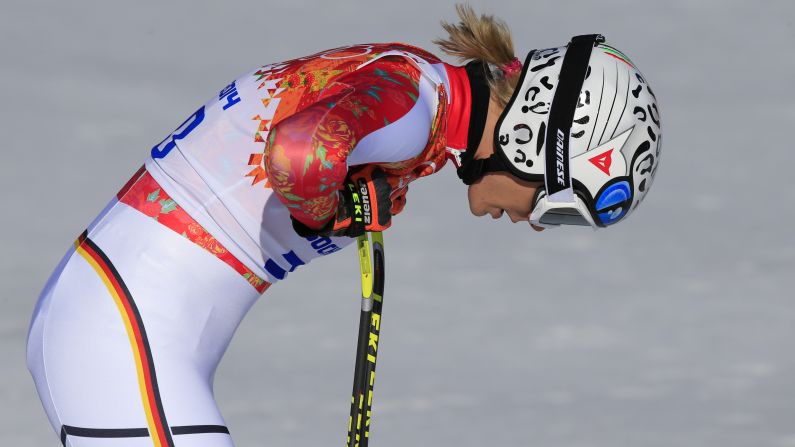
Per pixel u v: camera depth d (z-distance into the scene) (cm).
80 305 879
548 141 909
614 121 914
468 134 922
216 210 884
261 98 895
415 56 892
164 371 866
